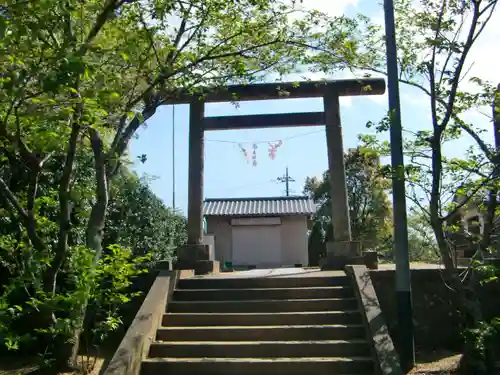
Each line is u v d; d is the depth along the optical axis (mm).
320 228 24203
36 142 6277
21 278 6977
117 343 9523
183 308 9203
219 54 8977
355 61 8617
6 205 7668
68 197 7211
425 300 9602
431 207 7945
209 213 23828
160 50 8359
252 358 7828
